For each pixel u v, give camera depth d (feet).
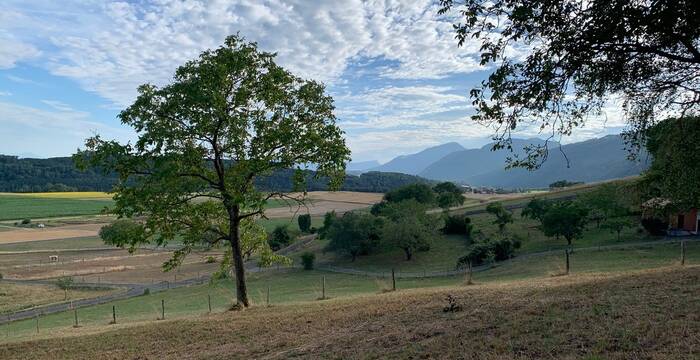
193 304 142.82
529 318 35.14
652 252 128.98
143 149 57.16
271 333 47.19
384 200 340.18
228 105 62.18
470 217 263.49
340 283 171.83
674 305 33.06
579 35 22.80
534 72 23.76
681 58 23.84
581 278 59.77
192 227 66.33
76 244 305.73
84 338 56.03
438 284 136.36
